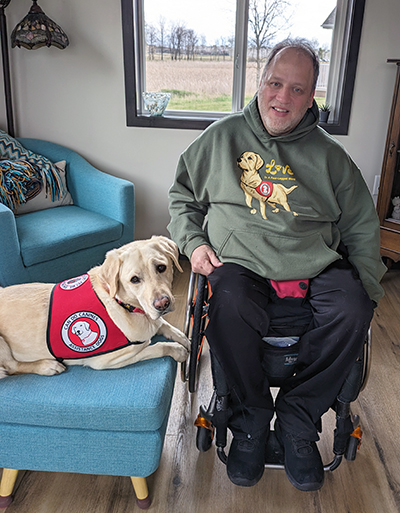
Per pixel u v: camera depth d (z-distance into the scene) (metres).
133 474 1.27
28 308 1.31
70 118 2.93
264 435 1.36
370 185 2.95
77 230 2.34
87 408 1.19
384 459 1.53
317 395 1.29
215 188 1.50
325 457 1.53
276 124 1.37
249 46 2.83
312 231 1.42
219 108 3.00
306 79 1.33
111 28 2.71
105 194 2.57
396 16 2.58
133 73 2.78
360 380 1.31
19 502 1.35
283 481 1.44
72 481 1.43
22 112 2.94
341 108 2.79
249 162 1.45
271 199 1.42
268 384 1.34
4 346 1.29
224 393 1.33
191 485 1.41
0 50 2.80
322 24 2.76
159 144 2.93
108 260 1.28
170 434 1.61
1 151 2.64
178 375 1.92
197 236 1.50
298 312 1.37
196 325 1.39
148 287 1.25
